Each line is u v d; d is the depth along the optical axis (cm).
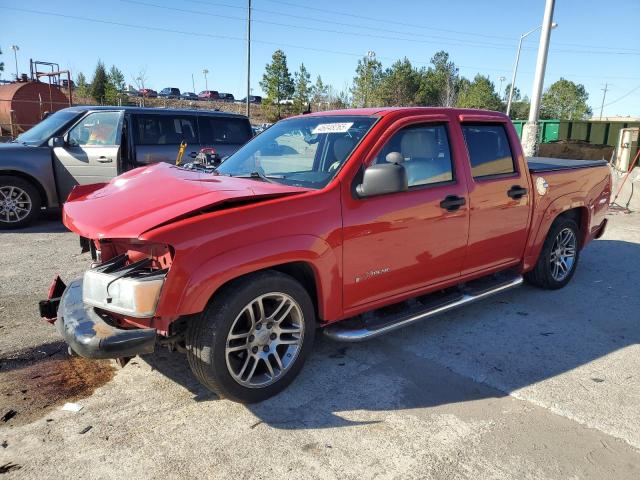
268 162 413
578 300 541
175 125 907
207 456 283
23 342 415
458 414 328
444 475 271
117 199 346
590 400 346
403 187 340
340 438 301
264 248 310
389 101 5694
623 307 522
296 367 348
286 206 324
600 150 1761
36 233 809
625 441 301
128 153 846
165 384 356
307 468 275
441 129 420
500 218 461
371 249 365
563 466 279
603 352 419
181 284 287
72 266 624
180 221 291
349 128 391
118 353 288
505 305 523
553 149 1820
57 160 852
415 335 447
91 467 272
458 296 445
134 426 309
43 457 279
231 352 318
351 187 354
